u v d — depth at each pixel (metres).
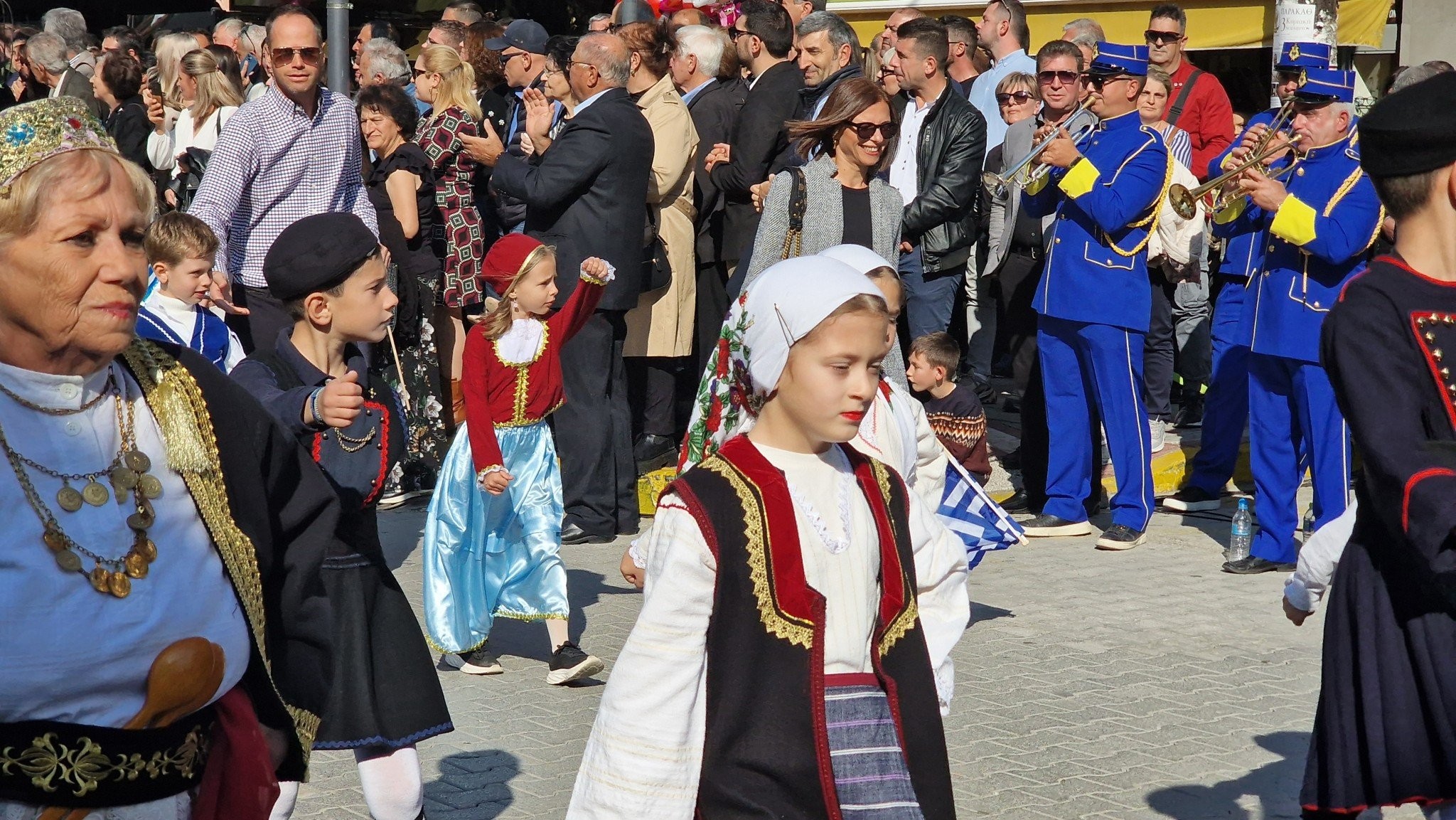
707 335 9.45
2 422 2.18
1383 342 2.83
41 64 12.56
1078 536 8.42
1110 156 7.86
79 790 2.21
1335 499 7.43
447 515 5.91
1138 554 8.02
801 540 2.77
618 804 2.63
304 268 3.69
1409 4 12.68
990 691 5.78
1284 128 7.50
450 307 9.19
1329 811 2.96
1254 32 11.97
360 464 3.68
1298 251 7.32
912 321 9.28
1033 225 8.96
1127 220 7.79
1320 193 7.23
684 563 2.71
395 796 3.80
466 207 9.20
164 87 11.13
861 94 6.89
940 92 8.73
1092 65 7.96
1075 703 5.64
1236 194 7.36
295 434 3.52
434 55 9.23
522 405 5.97
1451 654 2.81
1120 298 7.95
